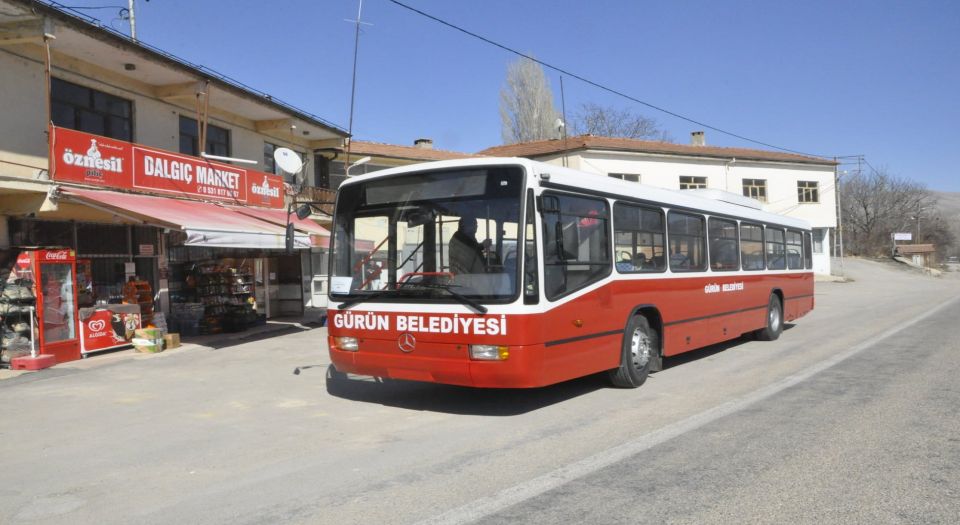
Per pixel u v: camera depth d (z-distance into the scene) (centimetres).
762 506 451
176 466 581
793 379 922
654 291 927
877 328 1578
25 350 1154
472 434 665
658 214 957
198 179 1553
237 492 506
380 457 591
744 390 856
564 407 781
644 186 934
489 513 446
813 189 4153
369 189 783
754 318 1284
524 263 678
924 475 509
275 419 756
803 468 530
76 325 1242
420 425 710
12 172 1220
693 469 532
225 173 1653
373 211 776
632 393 855
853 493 473
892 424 662
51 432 710
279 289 2145
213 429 714
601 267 812
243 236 1307
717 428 662
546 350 696
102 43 1282
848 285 3891
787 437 622
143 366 1169
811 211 4131
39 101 1277
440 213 729
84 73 1384
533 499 471
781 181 3984
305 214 885
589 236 796
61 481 545
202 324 1683
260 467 571
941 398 776
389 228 761
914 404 748
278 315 2133
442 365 700
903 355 1121
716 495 473
